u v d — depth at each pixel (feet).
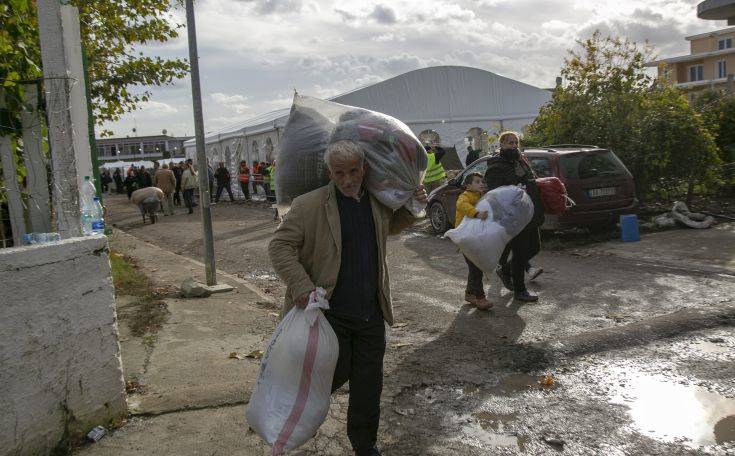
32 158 14.02
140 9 38.42
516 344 17.34
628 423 12.57
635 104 41.47
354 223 10.34
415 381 14.99
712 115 43.32
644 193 41.32
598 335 17.30
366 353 10.56
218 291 24.68
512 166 20.94
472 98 82.43
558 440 11.89
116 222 66.13
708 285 22.90
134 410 12.90
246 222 56.34
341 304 10.30
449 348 17.35
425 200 11.27
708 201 44.11
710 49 182.60
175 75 40.24
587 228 36.81
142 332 18.80
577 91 44.52
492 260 19.95
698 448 11.48
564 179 32.89
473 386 14.67
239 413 12.84
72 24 14.32
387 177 10.44
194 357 16.49
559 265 28.32
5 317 10.07
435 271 28.68
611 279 24.80
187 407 13.07
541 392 14.23
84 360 11.64
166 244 45.37
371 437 10.75
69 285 11.28
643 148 40.01
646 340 17.12
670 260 27.73
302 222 10.15
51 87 13.34
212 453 11.30
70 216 13.56
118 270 28.32
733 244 30.40
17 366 10.28
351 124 10.75
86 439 11.66
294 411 9.78
